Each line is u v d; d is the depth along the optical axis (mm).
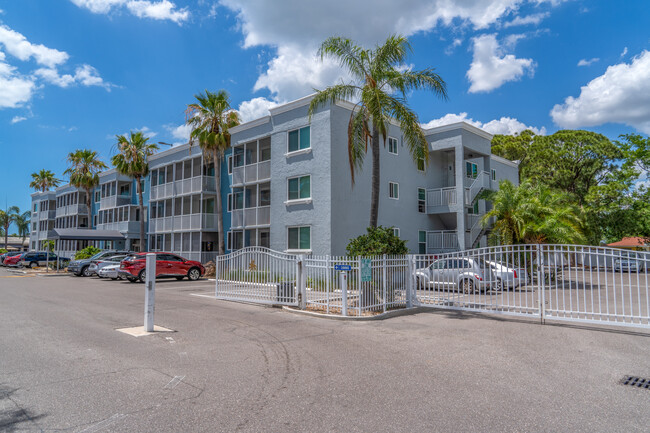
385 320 10430
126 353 7035
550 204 21359
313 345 7738
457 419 4383
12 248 73250
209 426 4180
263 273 13164
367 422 4289
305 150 21750
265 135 24250
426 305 11859
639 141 26766
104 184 43156
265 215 24047
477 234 26156
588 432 4090
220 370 6113
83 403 4785
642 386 5496
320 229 20891
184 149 31516
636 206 28078
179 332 8805
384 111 13852
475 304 11953
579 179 39625
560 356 6973
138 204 37906
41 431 4051
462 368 6270
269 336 8500
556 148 39656
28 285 20906
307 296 12555
